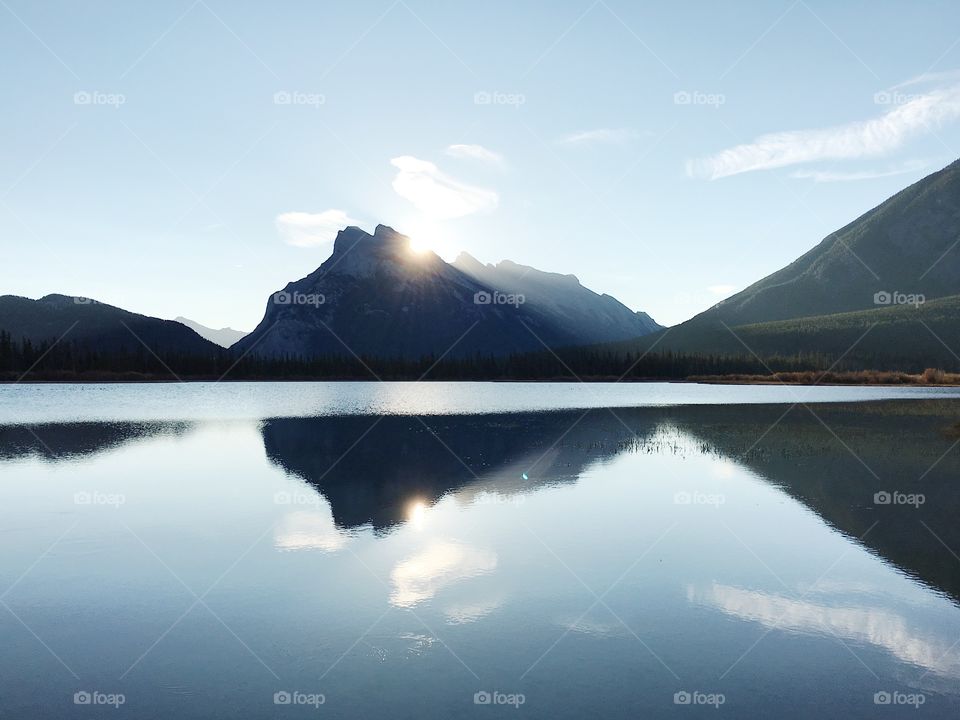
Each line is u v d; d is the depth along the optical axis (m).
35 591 14.65
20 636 12.38
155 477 28.48
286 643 11.98
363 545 17.98
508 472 29.34
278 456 34.69
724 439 41.59
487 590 14.59
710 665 11.12
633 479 27.53
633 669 10.96
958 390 127.19
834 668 11.02
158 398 99.50
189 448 38.19
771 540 18.45
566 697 10.02
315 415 64.62
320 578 15.38
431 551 17.42
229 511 22.02
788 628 12.61
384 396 111.56
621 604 13.77
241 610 13.50
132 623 12.91
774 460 32.50
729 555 17.06
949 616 13.17
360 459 33.53
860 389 134.00
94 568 16.20
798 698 10.03
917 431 45.88
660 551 17.42
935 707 9.80
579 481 27.11
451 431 47.62
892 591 14.54
